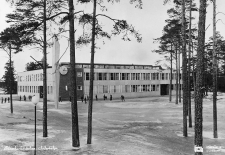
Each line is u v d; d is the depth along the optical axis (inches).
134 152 554.9
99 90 2603.3
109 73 2669.8
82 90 2469.2
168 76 3110.2
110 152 550.3
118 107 1728.6
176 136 766.5
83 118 1194.6
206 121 1066.7
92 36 629.9
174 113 1358.3
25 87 3125.0
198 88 448.5
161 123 1034.7
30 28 685.3
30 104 1962.4
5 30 702.5
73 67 606.9
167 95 3102.9
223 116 1209.4
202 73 448.8
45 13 690.2
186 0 948.6
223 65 2871.6
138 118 1188.5
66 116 1278.3
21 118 1156.5
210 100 2026.3
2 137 684.1
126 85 2780.5
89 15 619.2
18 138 680.4
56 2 682.8
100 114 1348.4
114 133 802.2
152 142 673.0
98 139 698.8
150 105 1802.4
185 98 775.1
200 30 444.5
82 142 656.4
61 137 709.3
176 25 1243.8
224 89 3061.0
